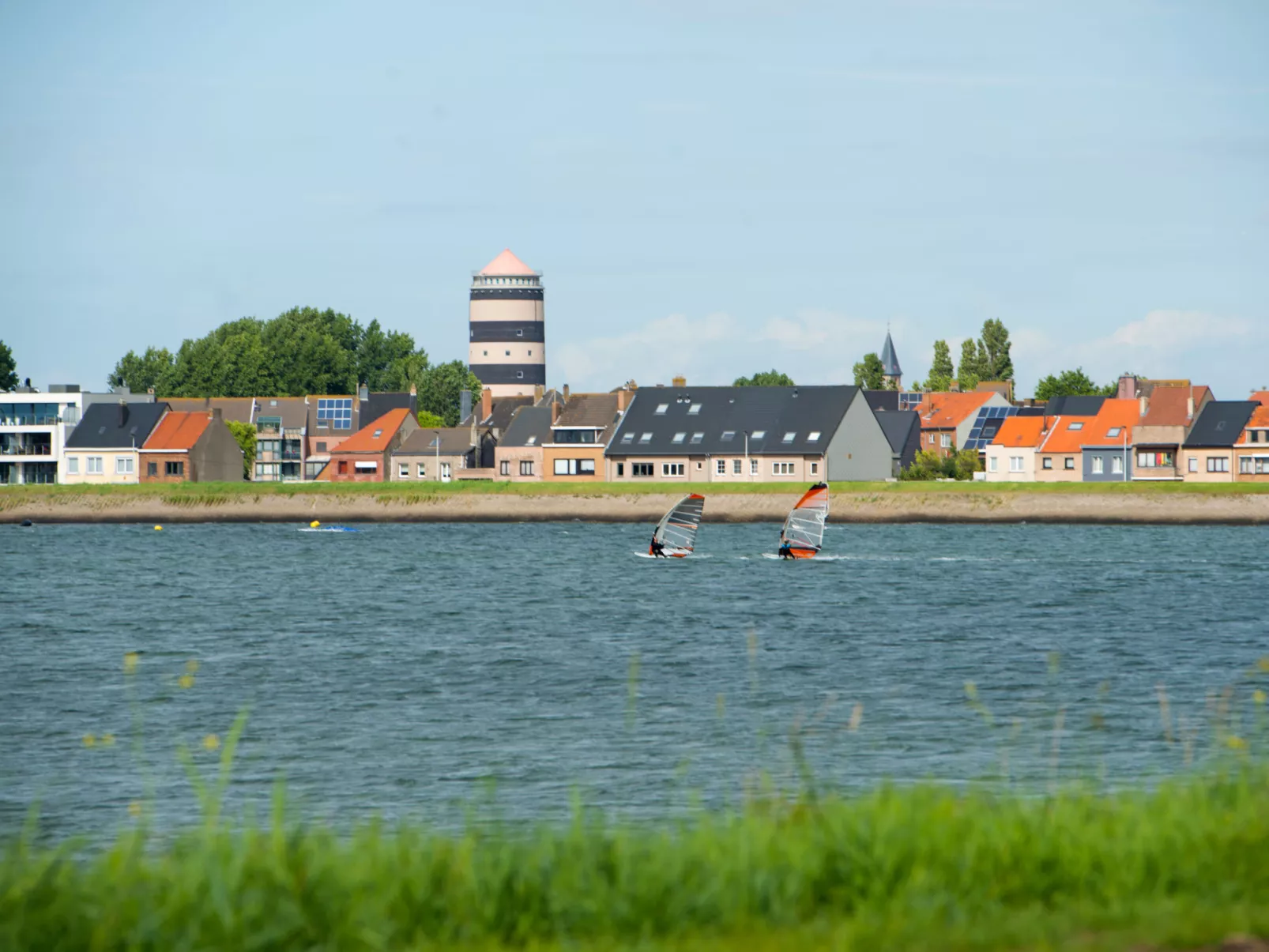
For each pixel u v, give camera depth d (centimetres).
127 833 7881
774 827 6369
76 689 16462
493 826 9806
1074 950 4759
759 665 17975
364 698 15612
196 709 14975
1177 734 12512
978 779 10875
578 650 19612
